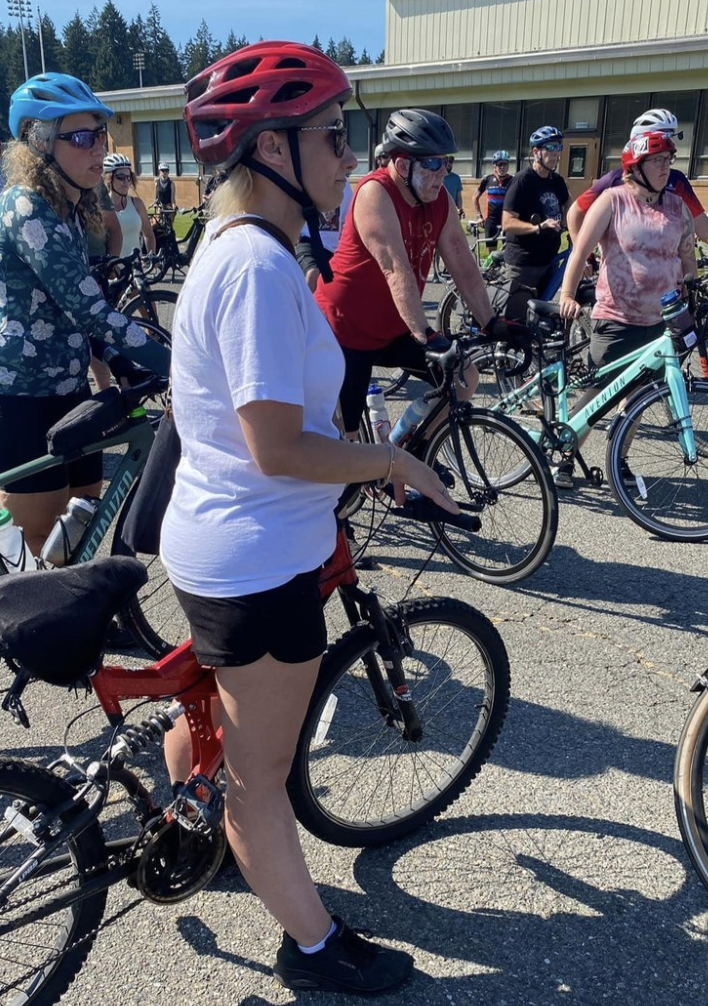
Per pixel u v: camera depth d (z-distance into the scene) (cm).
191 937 224
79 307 289
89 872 195
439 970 215
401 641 233
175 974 214
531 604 393
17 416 308
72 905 194
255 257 153
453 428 387
